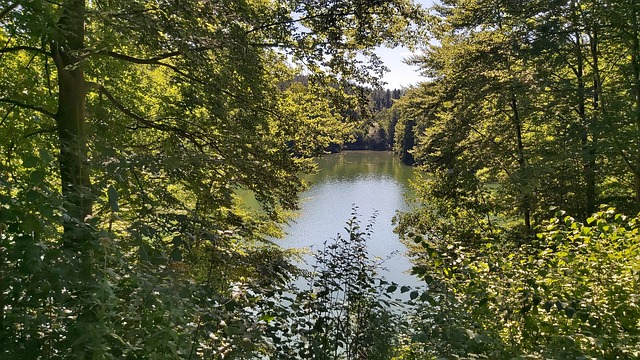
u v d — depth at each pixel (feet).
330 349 14.07
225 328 10.62
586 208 39.34
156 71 26.25
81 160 10.21
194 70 19.81
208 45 17.31
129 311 7.97
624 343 10.57
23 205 7.33
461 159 43.24
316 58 23.04
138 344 8.10
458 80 41.45
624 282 12.94
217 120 22.22
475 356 11.10
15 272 7.29
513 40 38.63
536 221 41.98
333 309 14.90
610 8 34.30
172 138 22.29
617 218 15.12
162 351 8.39
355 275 15.84
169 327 8.05
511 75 39.27
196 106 21.35
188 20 16.98
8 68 20.97
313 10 22.29
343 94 25.50
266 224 25.34
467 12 42.37
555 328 12.23
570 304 11.41
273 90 24.61
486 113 44.19
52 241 8.57
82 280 7.44
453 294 13.37
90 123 14.80
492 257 16.47
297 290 15.98
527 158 40.88
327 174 158.10
